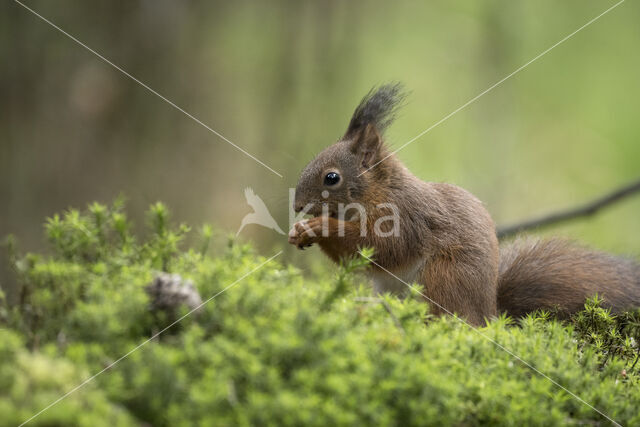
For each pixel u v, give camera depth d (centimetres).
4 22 1658
